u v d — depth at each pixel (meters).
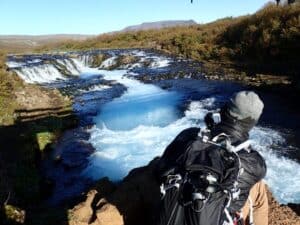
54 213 7.23
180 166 2.01
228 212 1.97
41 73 27.33
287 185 10.37
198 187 1.85
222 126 2.13
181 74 27.16
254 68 27.86
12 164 11.83
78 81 26.56
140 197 4.80
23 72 25.83
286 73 25.06
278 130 14.49
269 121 15.62
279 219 4.55
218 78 24.98
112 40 50.03
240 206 2.03
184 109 17.95
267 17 34.66
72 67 31.67
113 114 17.75
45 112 17.69
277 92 20.55
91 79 27.56
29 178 11.25
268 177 10.83
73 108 18.91
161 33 48.47
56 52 41.75
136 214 4.70
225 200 1.90
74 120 16.67
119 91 22.83
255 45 32.56
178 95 20.86
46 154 13.71
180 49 38.84
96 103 19.88
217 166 1.92
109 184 5.63
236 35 36.81
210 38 39.25
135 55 36.47
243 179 2.00
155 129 15.43
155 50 40.38
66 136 15.23
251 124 2.11
